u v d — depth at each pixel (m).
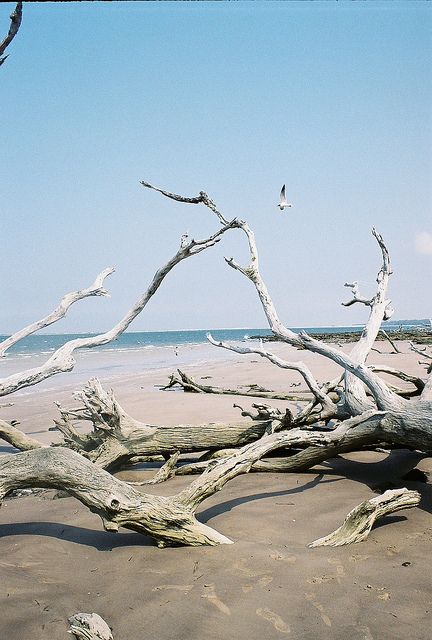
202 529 3.21
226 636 2.21
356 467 5.19
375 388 4.90
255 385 11.04
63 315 5.91
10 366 19.59
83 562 3.00
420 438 4.47
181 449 5.55
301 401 9.18
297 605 2.43
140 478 5.21
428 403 4.49
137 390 11.94
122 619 2.36
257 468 5.07
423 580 2.66
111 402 5.35
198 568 2.85
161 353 35.19
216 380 13.45
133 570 2.86
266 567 2.84
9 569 2.89
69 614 2.39
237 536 3.36
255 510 3.88
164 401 9.60
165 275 6.36
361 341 6.41
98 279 6.17
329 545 3.14
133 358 28.39
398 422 4.59
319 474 4.99
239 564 2.88
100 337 6.18
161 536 3.15
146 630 2.27
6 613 2.40
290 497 4.22
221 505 4.04
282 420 5.34
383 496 3.31
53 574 2.83
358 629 2.23
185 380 9.23
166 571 2.83
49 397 11.20
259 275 6.31
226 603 2.46
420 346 28.38
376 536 3.29
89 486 3.18
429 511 3.77
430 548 3.08
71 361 5.84
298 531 3.44
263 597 2.51
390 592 2.54
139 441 5.46
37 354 32.50
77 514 3.92
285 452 5.89
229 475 3.65
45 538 3.39
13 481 3.30
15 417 8.55
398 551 3.04
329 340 43.59
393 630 2.22
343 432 4.70
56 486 3.27
